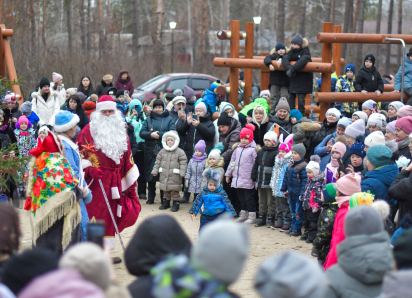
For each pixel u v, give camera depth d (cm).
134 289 231
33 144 882
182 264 189
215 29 4488
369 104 817
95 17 3066
